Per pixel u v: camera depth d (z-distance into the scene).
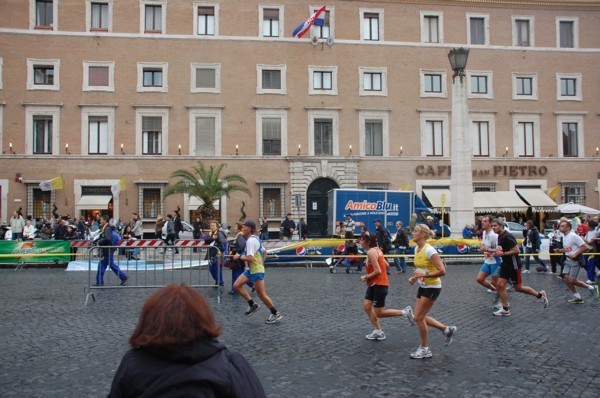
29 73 36.91
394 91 40.31
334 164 39.22
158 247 15.76
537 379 7.68
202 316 2.92
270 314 12.91
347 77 39.84
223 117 38.56
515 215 41.66
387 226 30.42
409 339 10.26
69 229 27.69
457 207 28.05
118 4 37.91
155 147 38.00
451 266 25.62
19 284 18.11
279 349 9.45
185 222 34.81
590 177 42.31
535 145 41.91
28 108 36.88
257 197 38.50
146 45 38.00
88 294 14.48
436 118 40.66
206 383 2.76
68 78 37.28
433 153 40.75
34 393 7.12
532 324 11.66
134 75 37.84
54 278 19.89
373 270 10.09
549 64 42.19
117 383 2.84
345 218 29.95
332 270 22.73
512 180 41.47
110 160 37.41
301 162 38.88
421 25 40.81
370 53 40.12
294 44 39.34
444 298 15.44
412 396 6.95
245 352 9.24
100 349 9.46
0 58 36.69
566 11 42.47
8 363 8.56
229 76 38.69
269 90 38.94
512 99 41.69
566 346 9.68
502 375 7.88
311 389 7.23
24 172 36.72
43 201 36.94
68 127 37.19
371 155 40.06
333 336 10.50
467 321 12.02
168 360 2.81
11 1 36.97
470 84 41.38
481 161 41.12
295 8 39.47
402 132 40.31
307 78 39.38
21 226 30.50
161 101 38.00
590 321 11.97
